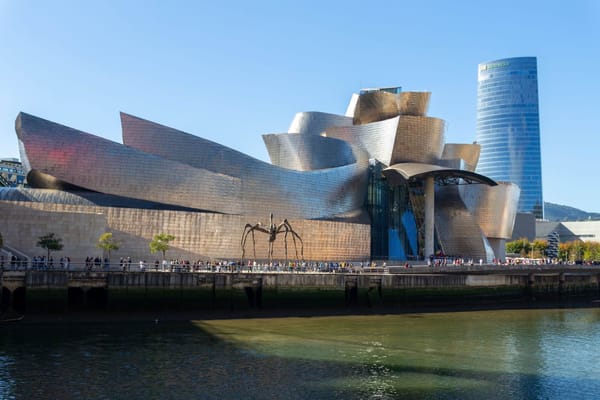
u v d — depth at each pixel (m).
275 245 66.19
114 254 56.16
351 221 77.56
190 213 59.81
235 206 63.56
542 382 28.27
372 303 53.12
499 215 91.81
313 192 73.38
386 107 88.00
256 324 43.41
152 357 31.12
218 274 47.00
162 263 51.62
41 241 48.25
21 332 37.44
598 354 34.91
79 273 43.09
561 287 70.38
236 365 29.86
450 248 88.38
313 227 69.19
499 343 38.03
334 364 30.59
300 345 35.38
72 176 57.34
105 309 43.44
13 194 55.88
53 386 25.45
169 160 60.97
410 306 55.44
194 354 32.12
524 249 141.12
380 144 85.62
